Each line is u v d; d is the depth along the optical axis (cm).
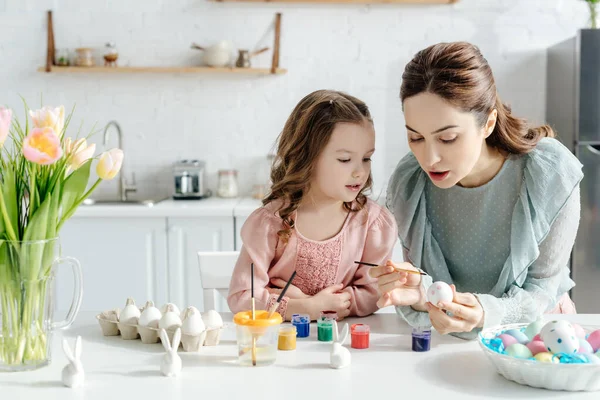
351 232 172
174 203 362
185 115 399
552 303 160
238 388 118
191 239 343
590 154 343
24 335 126
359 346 140
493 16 392
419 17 393
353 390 117
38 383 121
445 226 170
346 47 395
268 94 398
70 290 344
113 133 400
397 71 395
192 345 138
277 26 390
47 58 386
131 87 397
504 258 166
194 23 393
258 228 169
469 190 163
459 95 133
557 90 373
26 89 394
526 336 133
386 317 168
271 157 395
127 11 392
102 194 401
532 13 392
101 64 393
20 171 127
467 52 138
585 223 345
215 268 195
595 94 341
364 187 174
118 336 150
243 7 392
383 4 392
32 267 125
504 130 155
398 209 170
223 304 343
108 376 125
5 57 392
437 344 143
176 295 345
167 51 395
